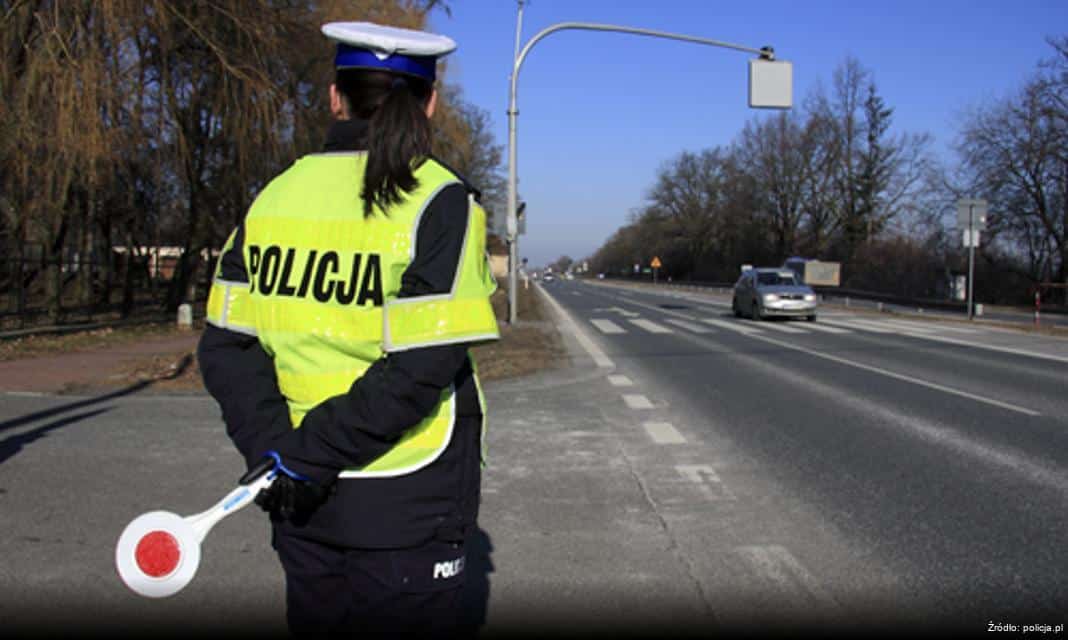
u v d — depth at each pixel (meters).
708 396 9.61
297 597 1.83
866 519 4.86
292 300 1.80
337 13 19.23
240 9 16.94
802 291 23.80
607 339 17.47
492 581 3.91
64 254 17.91
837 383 10.64
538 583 3.88
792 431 7.51
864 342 16.56
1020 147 38.56
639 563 4.15
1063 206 38.09
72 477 5.71
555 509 5.09
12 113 13.55
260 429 1.79
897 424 7.81
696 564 4.13
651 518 4.91
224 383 1.85
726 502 5.24
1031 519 4.84
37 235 16.50
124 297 20.94
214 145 19.20
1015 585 3.83
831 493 5.43
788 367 12.40
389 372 1.69
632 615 3.53
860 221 59.09
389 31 1.92
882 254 54.47
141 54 15.61
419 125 1.81
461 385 1.90
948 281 41.25
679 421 8.02
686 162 91.44
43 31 13.65
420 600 1.79
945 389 10.03
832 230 63.38
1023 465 6.15
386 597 1.77
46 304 17.52
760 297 23.77
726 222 82.25
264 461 1.70
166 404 8.71
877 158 58.66
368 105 1.90
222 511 1.66
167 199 19.77
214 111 17.89
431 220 1.77
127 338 16.19
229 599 3.65
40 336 15.44
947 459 6.37
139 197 18.88
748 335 18.53
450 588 1.84
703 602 3.66
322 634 1.83
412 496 1.77
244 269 1.92
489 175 53.22
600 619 3.49
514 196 21.34
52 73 13.55
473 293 1.77
